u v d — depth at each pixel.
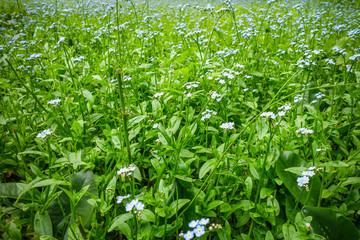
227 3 3.83
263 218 1.86
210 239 2.04
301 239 1.61
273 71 4.29
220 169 2.12
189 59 4.32
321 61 4.04
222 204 1.98
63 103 3.17
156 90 3.54
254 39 4.86
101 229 1.91
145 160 2.53
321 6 12.23
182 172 2.05
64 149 2.46
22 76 4.21
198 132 2.88
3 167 2.68
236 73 2.82
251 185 1.99
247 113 3.53
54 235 1.91
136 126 2.79
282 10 9.10
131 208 1.51
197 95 3.05
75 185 2.17
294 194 2.04
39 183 1.62
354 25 7.51
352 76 3.53
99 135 3.14
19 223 1.99
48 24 6.79
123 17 7.48
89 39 5.93
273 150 2.14
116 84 3.29
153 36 4.45
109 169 2.34
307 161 2.37
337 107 3.12
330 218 1.83
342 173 2.10
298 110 3.09
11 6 10.02
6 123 3.05
